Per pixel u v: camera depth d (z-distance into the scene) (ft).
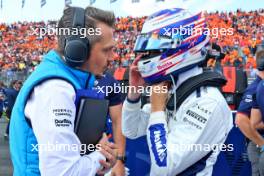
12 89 37.60
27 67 73.20
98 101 5.35
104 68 5.62
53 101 4.91
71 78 5.20
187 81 6.47
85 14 5.45
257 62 11.05
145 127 7.59
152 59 6.48
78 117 5.24
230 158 11.51
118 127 10.80
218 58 7.59
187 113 6.26
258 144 10.65
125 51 80.23
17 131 5.26
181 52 6.38
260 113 10.36
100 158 5.29
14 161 5.29
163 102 6.37
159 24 6.44
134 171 11.55
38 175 5.08
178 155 6.06
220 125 6.33
